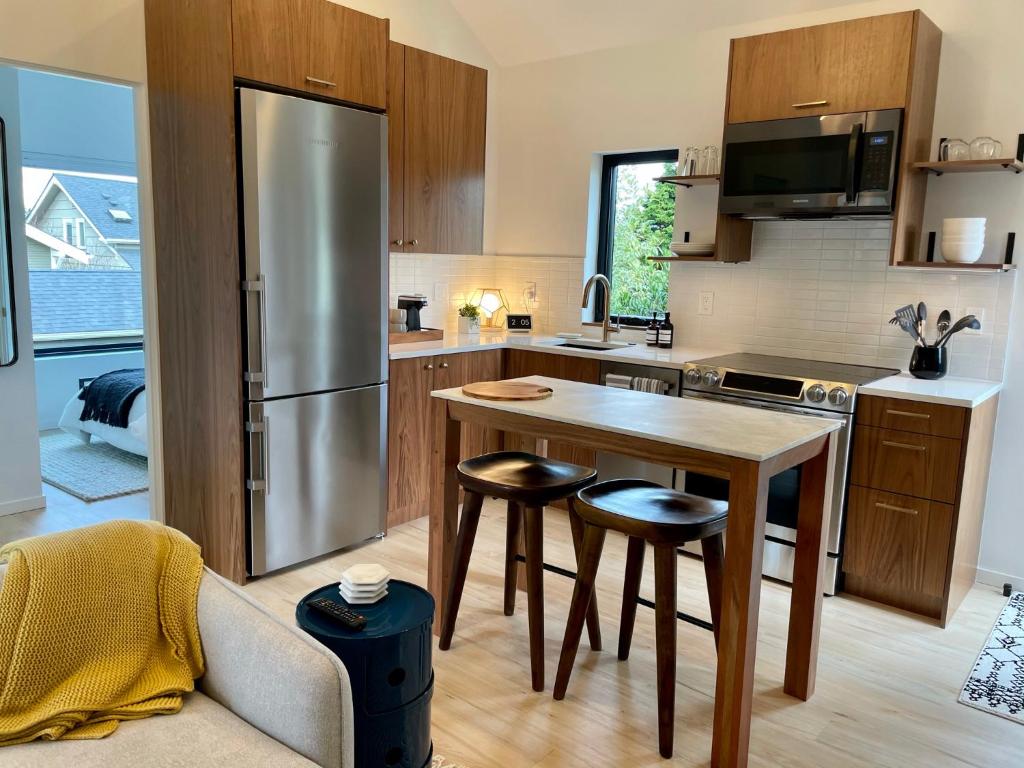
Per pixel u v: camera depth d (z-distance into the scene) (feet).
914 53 10.41
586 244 15.67
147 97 10.72
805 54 11.27
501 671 8.54
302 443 10.88
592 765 7.00
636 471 12.82
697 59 13.73
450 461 9.09
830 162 11.01
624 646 8.80
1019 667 8.95
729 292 13.73
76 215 21.07
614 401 8.72
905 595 10.44
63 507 13.66
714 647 9.24
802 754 7.26
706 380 11.76
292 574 10.99
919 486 10.04
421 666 6.07
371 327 11.60
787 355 13.19
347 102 11.02
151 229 11.06
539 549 8.00
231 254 9.87
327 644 5.71
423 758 6.22
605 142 15.11
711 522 7.07
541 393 8.80
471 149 14.66
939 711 8.05
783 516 11.11
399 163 13.21
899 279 11.94
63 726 4.72
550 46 15.47
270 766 4.54
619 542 12.62
